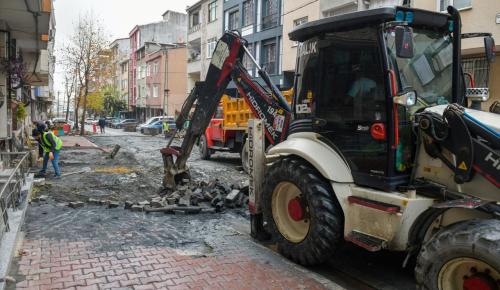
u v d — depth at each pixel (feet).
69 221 22.57
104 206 26.17
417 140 14.57
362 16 14.78
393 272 16.74
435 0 44.62
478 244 10.81
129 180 35.78
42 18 34.06
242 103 43.96
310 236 15.98
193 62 134.21
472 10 41.52
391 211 13.80
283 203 17.97
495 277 10.98
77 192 30.30
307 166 16.65
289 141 17.87
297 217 16.89
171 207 24.91
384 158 14.65
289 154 17.97
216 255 17.97
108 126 192.13
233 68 24.76
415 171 14.66
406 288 15.37
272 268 16.66
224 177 39.88
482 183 13.01
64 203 26.76
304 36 17.39
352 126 15.67
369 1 61.26
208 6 121.39
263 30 90.74
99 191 30.81
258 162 19.69
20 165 24.64
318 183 15.87
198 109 27.02
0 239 15.92
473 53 42.19
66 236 19.97
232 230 21.68
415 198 13.78
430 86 15.61
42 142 38.17
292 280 15.58
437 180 14.08
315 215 15.70
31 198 27.35
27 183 27.94
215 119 51.96
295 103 18.38
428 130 13.89
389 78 14.35
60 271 15.81
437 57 15.94
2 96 36.37
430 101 15.48
